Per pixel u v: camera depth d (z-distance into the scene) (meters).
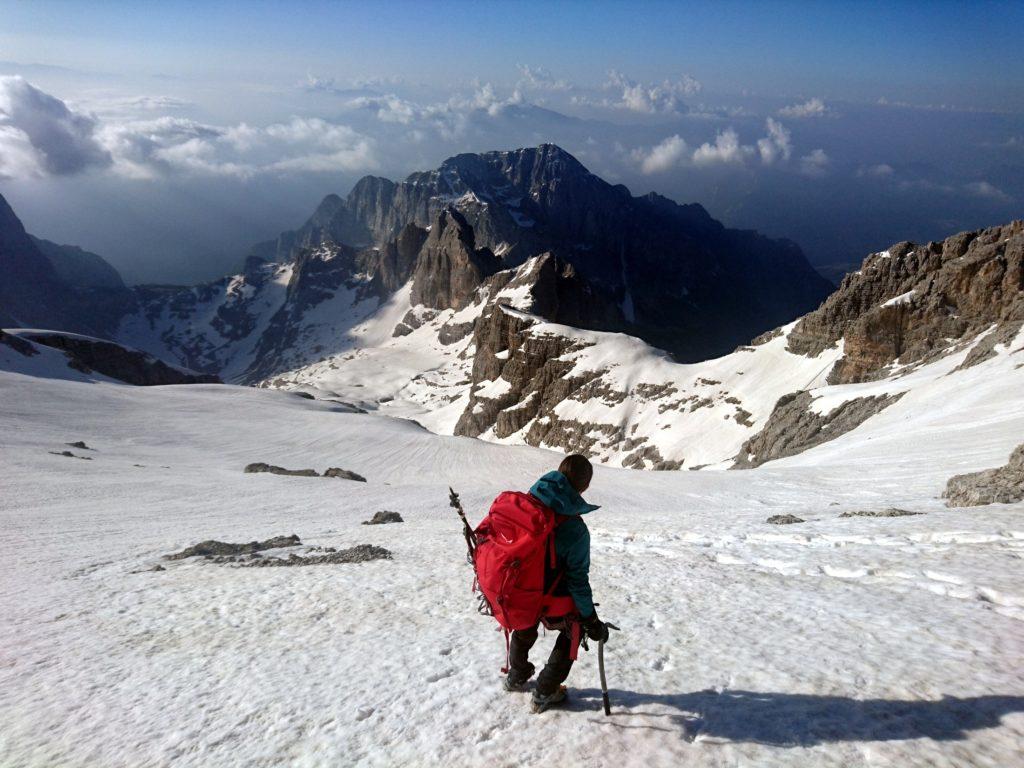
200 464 66.12
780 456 86.44
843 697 5.40
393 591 11.25
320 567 14.51
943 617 6.92
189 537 23.59
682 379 195.25
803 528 14.20
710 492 42.91
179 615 10.68
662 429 176.62
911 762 4.42
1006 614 6.81
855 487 36.16
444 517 32.50
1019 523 10.85
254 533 24.61
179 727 6.17
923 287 141.75
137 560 17.75
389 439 94.81
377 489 46.41
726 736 5.02
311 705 6.37
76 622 10.70
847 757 4.59
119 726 6.32
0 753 5.94
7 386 97.31
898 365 136.50
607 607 8.99
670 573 10.95
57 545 21.88
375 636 8.59
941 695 5.22
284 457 79.75
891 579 8.72
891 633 6.66
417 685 6.60
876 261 171.62
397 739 5.51
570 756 4.98
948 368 85.75
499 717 5.70
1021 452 16.58
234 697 6.79
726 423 163.00
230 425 97.62
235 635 9.24
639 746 5.01
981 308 130.62
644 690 5.96
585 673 6.48
